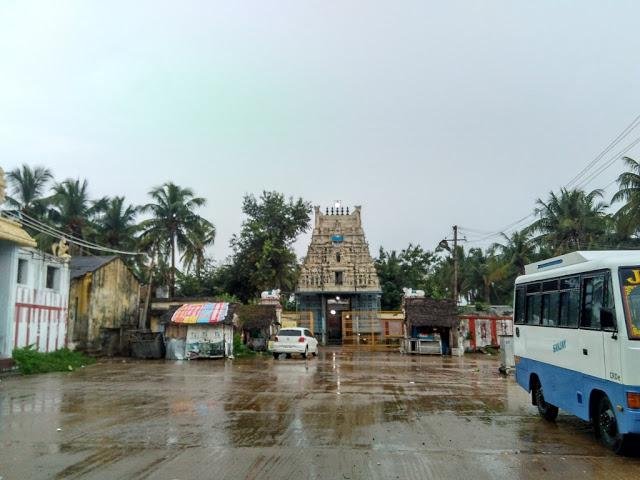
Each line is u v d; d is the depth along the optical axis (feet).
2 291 62.95
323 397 42.91
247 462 22.85
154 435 27.96
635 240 113.50
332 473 21.36
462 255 212.84
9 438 27.17
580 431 30.14
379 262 182.60
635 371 23.34
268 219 167.53
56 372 65.00
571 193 134.51
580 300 28.37
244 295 163.43
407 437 28.14
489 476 21.16
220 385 51.11
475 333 125.80
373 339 137.90
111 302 102.78
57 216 148.15
